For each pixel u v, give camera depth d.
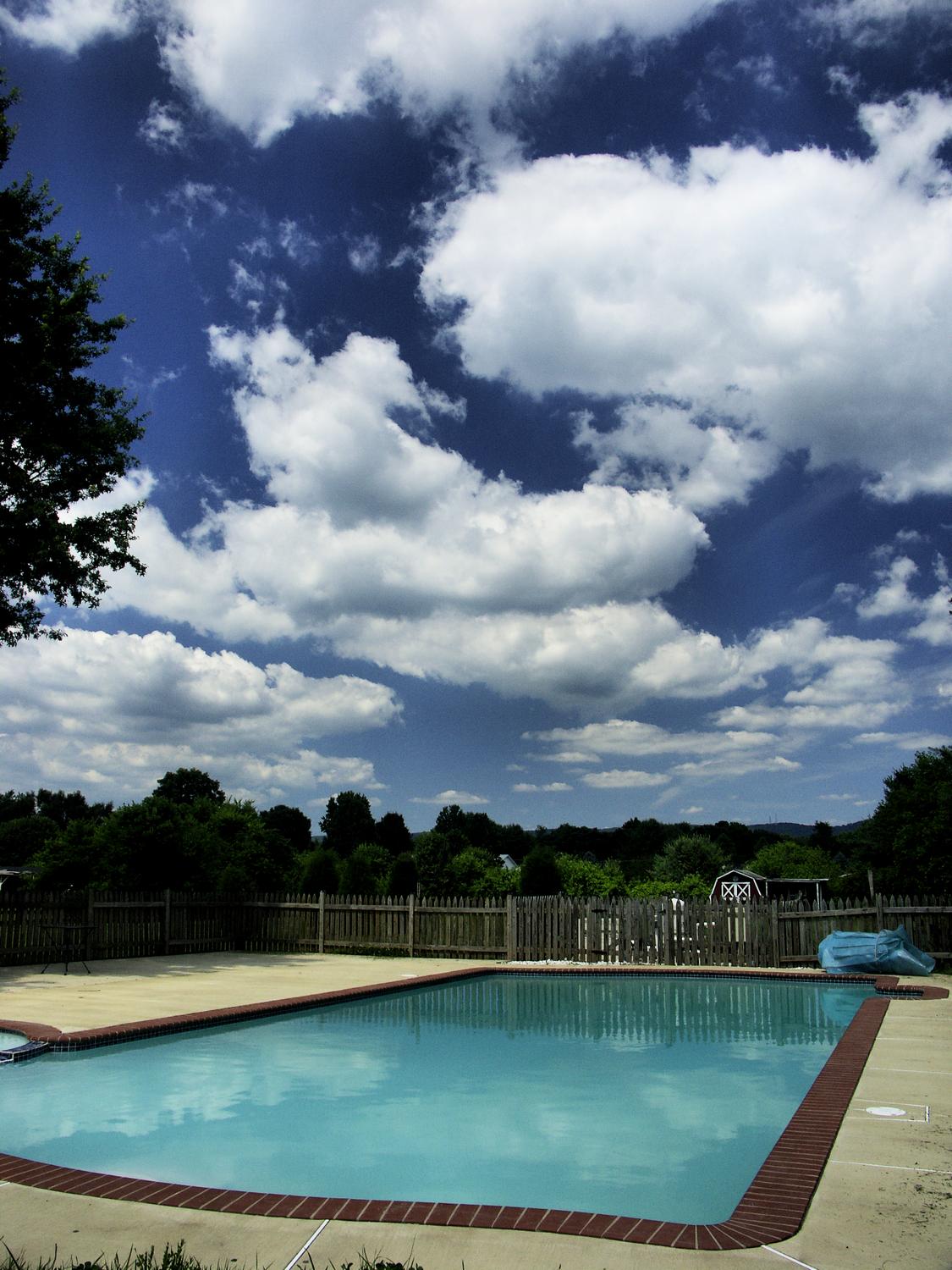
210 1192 4.70
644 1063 9.70
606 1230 4.16
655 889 37.19
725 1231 4.16
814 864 44.06
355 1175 5.92
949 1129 6.00
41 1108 7.58
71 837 36.22
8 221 17.33
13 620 18.67
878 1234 4.15
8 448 18.00
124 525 19.92
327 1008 13.20
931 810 21.11
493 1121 7.31
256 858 39.91
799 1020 12.65
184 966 17.64
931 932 17.20
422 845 51.41
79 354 18.58
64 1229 4.20
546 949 19.33
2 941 16.72
